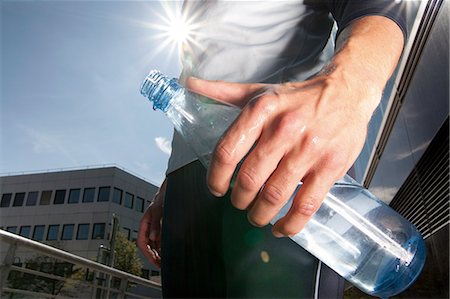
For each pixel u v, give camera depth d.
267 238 0.74
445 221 2.44
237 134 0.47
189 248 0.85
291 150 0.46
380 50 0.58
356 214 0.74
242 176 0.46
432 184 2.70
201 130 0.73
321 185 0.47
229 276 0.75
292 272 0.72
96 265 3.40
